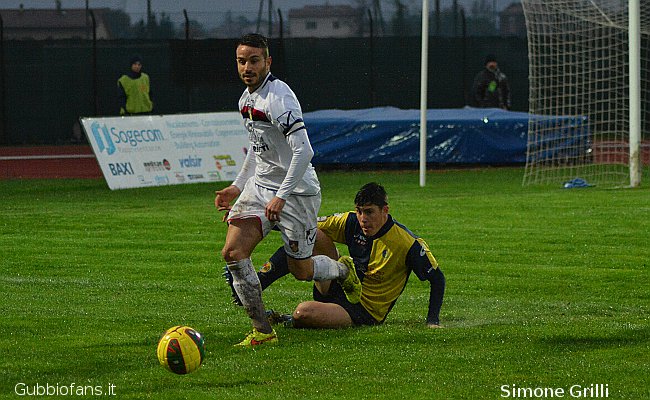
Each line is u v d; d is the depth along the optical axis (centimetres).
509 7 5784
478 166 3928
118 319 1301
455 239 2022
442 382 1001
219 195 1249
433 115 3969
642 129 5188
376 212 1220
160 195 3005
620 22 3584
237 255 1144
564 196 2742
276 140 1159
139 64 4097
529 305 1418
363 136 3822
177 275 1666
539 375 1025
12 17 5606
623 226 2158
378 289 1251
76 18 5622
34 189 3228
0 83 5131
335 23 5738
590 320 1292
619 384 995
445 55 5309
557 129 3847
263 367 1054
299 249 1188
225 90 5200
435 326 1230
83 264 1770
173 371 980
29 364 1066
